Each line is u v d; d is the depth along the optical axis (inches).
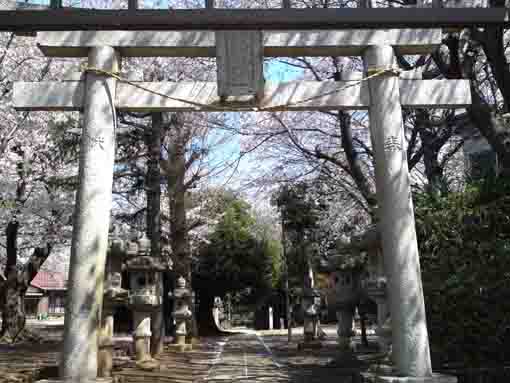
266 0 511.2
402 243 227.3
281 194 685.3
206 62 582.6
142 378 328.2
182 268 574.2
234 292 1007.6
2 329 644.7
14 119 563.2
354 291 427.2
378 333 276.5
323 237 780.0
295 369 370.6
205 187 837.8
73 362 216.2
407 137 565.6
